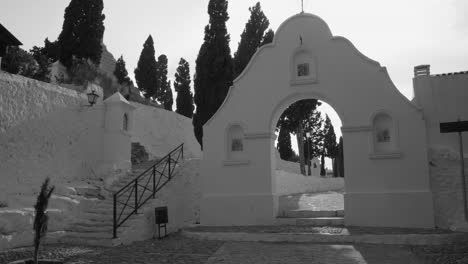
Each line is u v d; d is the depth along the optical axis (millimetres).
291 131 28594
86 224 11602
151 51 32562
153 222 12281
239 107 14094
